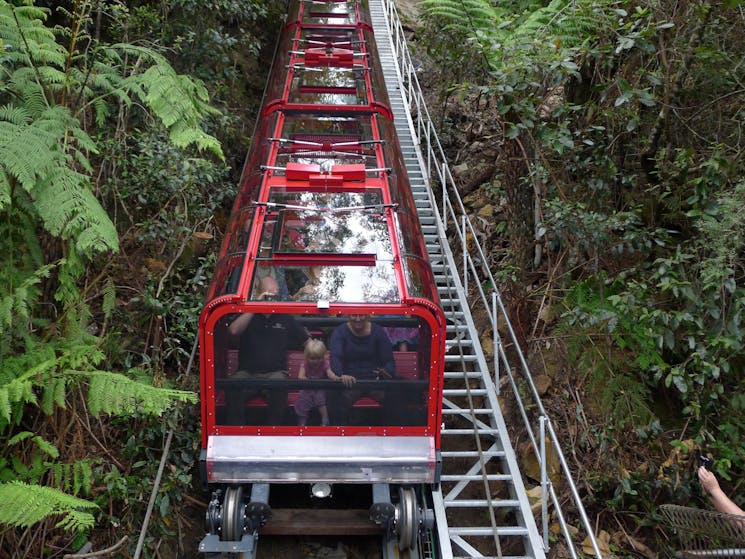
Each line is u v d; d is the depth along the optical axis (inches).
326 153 244.8
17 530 168.9
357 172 221.5
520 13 324.2
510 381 246.7
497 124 360.2
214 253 260.8
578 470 218.8
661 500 207.9
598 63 229.6
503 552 211.5
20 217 166.2
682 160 209.9
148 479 193.6
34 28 181.9
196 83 208.2
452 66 385.4
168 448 198.1
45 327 173.8
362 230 199.3
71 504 135.3
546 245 263.1
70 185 160.4
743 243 185.8
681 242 224.8
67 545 175.2
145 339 226.5
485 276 305.6
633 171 237.1
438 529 197.9
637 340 217.3
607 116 226.8
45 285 183.2
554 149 235.8
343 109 281.0
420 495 202.1
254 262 182.1
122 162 237.0
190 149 279.0
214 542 179.3
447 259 304.2
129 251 241.0
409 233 205.2
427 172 357.4
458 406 259.1
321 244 193.9
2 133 153.7
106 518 184.9
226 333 172.9
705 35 215.3
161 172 239.8
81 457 183.5
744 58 208.7
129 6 292.0
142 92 189.2
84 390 193.6
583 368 232.5
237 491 180.7
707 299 194.9
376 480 176.6
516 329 258.4
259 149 251.0
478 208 339.6
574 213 225.5
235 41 316.2
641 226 233.1
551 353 247.4
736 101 217.2
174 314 231.5
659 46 221.8
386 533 195.5
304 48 356.2
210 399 174.1
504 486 230.5
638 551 202.8
